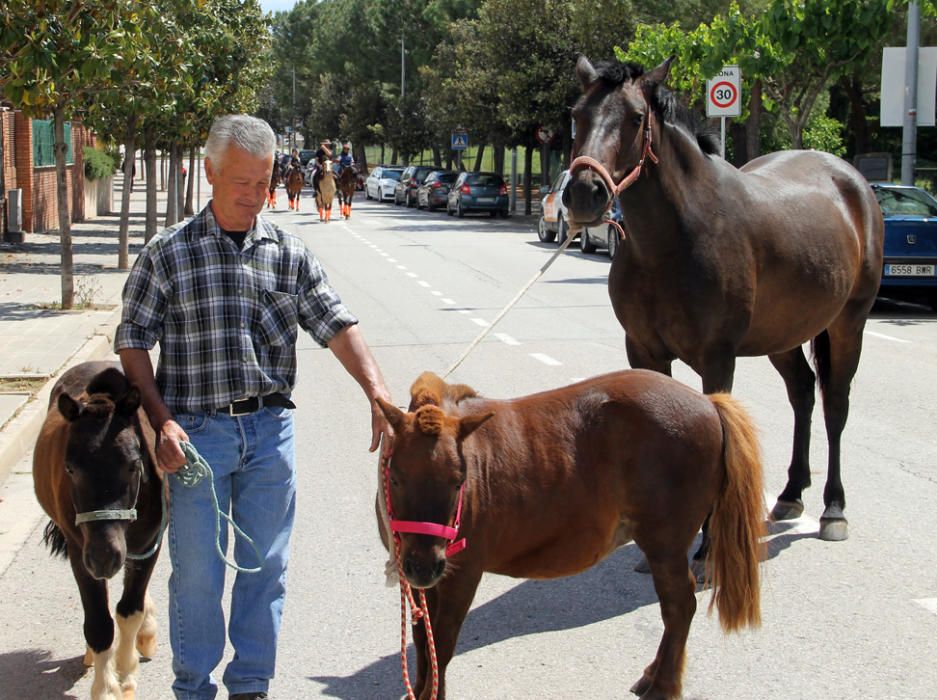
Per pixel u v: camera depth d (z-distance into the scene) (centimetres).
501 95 3988
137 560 469
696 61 2136
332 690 493
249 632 444
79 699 491
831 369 742
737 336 650
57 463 466
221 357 426
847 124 4019
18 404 993
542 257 2586
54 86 1181
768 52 1991
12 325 1459
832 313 711
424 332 1487
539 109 3922
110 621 466
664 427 448
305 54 10644
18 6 1046
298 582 624
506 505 438
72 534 456
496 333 1480
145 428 464
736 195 660
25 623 576
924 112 1942
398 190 5416
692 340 643
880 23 1884
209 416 428
